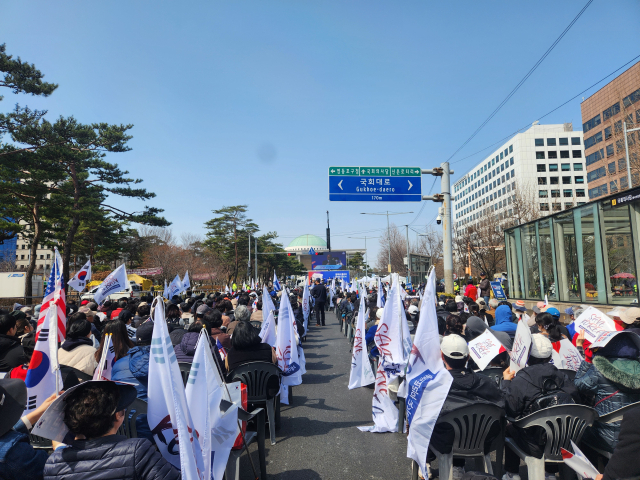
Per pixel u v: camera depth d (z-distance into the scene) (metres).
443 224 16.83
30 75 20.22
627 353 3.47
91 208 27.16
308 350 13.59
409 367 3.78
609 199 12.43
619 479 2.11
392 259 59.50
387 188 16.83
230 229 72.19
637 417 2.10
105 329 5.46
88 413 2.22
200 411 2.77
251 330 5.47
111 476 2.20
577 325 4.96
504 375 4.12
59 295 3.67
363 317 7.25
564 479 3.70
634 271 11.48
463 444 3.53
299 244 120.31
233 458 3.82
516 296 19.31
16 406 2.27
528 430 3.45
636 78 44.97
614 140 41.28
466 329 6.58
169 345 2.64
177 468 2.68
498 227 35.62
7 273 29.41
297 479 4.45
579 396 3.83
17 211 29.94
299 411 6.96
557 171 92.38
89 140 24.88
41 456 2.34
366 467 4.72
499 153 102.94
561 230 15.42
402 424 5.81
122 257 62.81
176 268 55.34
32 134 22.05
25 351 5.63
